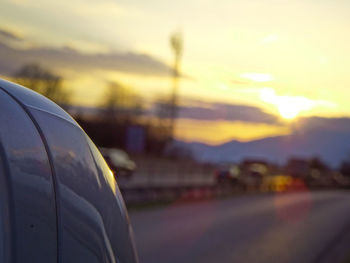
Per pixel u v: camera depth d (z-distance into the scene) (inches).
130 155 2566.4
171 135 2368.4
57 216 98.3
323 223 1114.7
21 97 108.8
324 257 655.8
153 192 1253.7
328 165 5334.6
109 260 110.0
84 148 117.1
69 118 120.6
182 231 765.3
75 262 99.6
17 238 88.6
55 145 105.9
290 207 1503.4
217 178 2146.9
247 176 2581.2
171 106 2331.4
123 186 1146.7
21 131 99.0
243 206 1397.6
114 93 2559.1
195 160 3233.3
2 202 88.7
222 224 917.8
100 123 2509.8
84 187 108.8
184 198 1438.2
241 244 693.9
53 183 100.0
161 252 578.2
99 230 108.9
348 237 912.3
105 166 124.3
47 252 93.8
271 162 4097.0
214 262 546.9
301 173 3048.7
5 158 92.2
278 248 690.8
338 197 2348.7
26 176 94.3
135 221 851.4
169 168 2598.4
